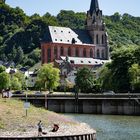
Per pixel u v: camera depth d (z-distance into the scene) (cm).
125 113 19400
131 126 13312
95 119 16288
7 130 9000
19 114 10375
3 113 10225
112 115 18838
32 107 12075
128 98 19238
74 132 9125
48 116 10906
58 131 9156
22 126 9356
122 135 10925
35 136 8438
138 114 19125
